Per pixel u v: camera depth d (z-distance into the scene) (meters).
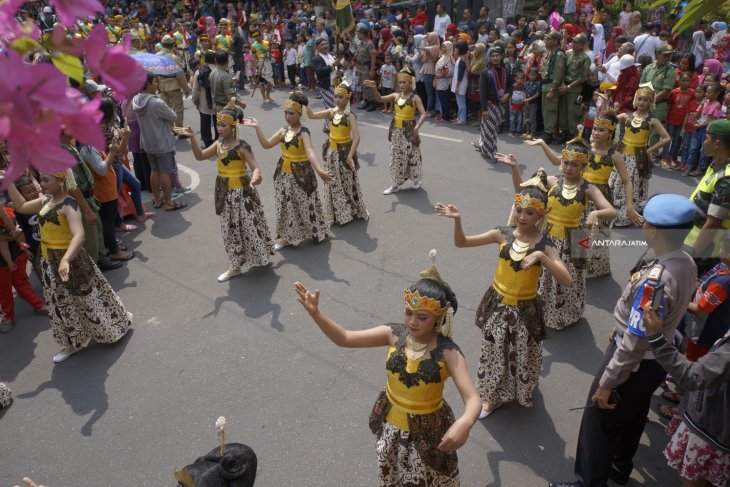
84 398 4.56
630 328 2.84
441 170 9.26
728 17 13.20
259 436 4.12
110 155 6.09
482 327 4.11
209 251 6.88
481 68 11.26
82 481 3.81
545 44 10.56
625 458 3.59
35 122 0.80
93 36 0.89
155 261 6.67
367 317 5.48
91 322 4.98
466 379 2.75
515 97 10.80
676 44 13.25
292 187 6.57
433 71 12.30
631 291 3.05
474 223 7.38
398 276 6.19
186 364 4.92
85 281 4.84
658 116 9.02
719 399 2.72
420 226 7.32
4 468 3.93
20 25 0.88
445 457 2.93
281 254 6.74
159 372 4.83
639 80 9.42
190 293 5.98
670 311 2.81
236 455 2.11
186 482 2.03
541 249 3.80
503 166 9.42
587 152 4.91
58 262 4.73
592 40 13.55
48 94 0.78
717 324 3.47
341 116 7.02
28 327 5.54
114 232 6.61
